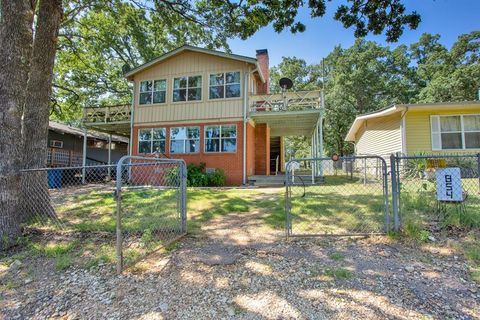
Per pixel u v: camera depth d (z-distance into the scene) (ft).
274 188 34.22
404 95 91.97
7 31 14.43
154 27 51.11
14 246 13.60
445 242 11.96
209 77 41.91
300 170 62.75
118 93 69.67
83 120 48.62
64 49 52.21
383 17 23.08
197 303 8.13
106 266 10.82
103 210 20.90
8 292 9.16
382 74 94.58
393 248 11.75
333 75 97.04
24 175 17.49
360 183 34.47
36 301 8.55
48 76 19.02
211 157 40.55
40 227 16.51
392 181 13.44
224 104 40.88
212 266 10.60
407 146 38.24
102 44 57.06
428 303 7.69
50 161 48.88
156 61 43.47
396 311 7.37
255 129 47.29
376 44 93.66
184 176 15.19
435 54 94.63
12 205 14.07
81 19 49.88
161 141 42.93
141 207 21.04
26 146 17.85
